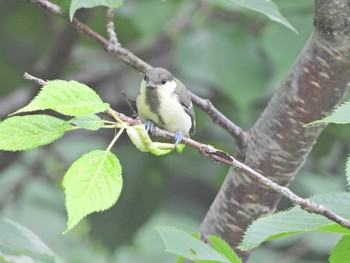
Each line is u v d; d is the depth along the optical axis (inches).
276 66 453.4
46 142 218.1
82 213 203.3
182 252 243.1
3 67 610.9
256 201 324.2
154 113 340.8
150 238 637.3
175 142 244.8
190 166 547.8
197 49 488.7
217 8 513.3
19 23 607.8
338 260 245.4
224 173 527.5
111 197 206.5
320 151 548.4
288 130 318.0
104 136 580.1
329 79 308.2
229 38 491.2
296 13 462.3
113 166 210.4
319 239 527.2
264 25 498.9
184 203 600.7
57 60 471.2
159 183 544.4
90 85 569.9
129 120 235.5
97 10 491.8
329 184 544.4
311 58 308.7
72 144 581.0
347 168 225.3
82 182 206.7
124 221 543.8
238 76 483.8
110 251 546.3
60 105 209.9
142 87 344.2
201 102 341.1
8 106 552.7
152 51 557.9
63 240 597.6
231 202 327.6
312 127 315.9
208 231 335.6
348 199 243.6
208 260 237.0
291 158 321.7
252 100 480.4
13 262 284.8
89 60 569.0
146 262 620.4
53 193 595.8
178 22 535.8
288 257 557.3
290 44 454.6
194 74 481.7
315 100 312.2
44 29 609.3
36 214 598.2
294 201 231.1
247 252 332.8
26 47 617.9
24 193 587.2
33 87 480.1
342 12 295.3
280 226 235.0
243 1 302.7
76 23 341.1
